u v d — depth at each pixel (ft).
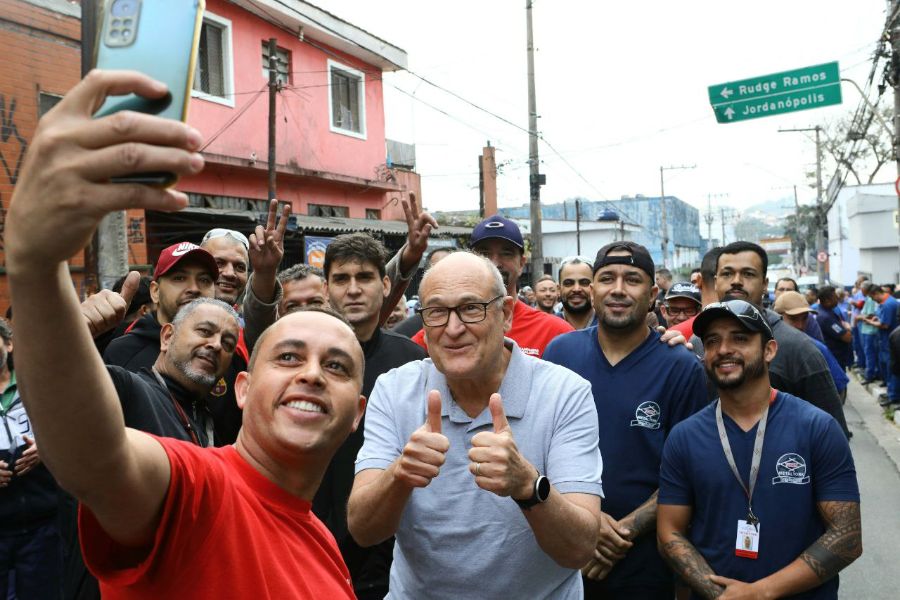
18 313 3.27
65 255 3.03
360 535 7.70
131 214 36.45
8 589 13.25
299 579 5.04
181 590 4.39
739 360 10.28
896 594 16.84
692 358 12.19
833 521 9.80
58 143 2.79
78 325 3.49
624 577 11.29
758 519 10.02
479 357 7.93
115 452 3.81
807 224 203.51
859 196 111.45
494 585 7.90
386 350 12.82
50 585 13.55
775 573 9.77
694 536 10.61
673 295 20.03
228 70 50.72
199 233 45.55
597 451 8.23
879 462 28.78
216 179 49.90
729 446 10.34
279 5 53.11
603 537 11.13
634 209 243.40
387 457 8.29
